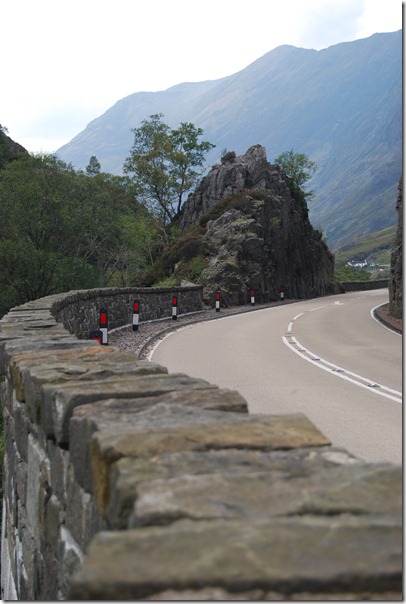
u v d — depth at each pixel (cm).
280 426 271
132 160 7244
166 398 334
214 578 145
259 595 143
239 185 5569
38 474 442
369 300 4547
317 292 5988
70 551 333
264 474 211
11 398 637
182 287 3250
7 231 4119
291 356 1576
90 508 290
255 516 179
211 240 4688
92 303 1952
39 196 4138
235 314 3384
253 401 1001
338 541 157
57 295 1623
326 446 248
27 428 502
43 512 419
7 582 679
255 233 4747
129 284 5234
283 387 1130
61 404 346
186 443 247
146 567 150
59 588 365
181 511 182
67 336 739
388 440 748
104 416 295
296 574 144
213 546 157
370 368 1374
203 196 5850
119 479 214
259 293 4594
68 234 4319
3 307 3762
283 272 5116
